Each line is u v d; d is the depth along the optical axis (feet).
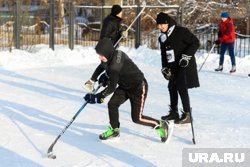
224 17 63.62
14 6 72.74
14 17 72.84
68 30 80.69
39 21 80.94
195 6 103.71
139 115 30.12
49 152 27.30
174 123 34.45
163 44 34.55
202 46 89.35
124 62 29.22
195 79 34.63
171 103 35.45
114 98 30.42
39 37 80.74
